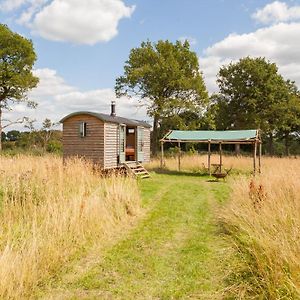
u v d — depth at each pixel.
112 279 5.34
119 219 8.79
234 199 9.84
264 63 44.16
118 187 10.23
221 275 5.38
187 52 35.22
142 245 6.96
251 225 6.79
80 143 17.25
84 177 11.88
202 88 33.91
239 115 43.72
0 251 5.14
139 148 20.38
